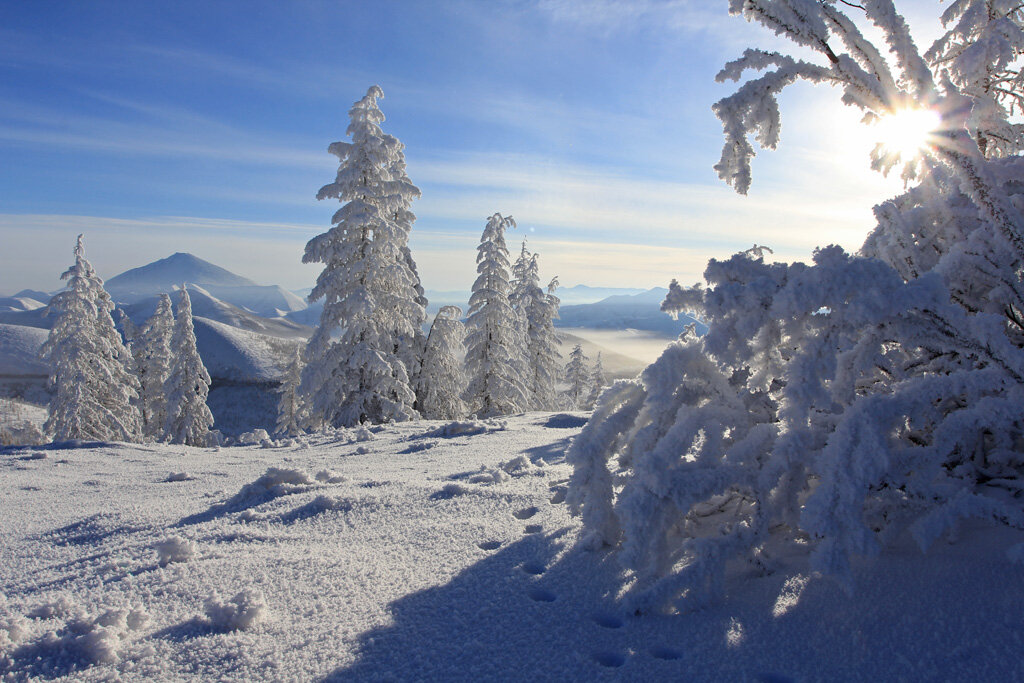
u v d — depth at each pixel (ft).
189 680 5.49
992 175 7.14
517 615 6.72
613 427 8.44
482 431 28.37
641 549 6.72
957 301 8.28
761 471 6.89
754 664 5.53
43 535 12.62
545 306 111.65
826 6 7.34
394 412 63.41
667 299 7.39
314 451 27.09
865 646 5.59
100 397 96.68
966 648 5.37
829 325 6.52
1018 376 6.27
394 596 7.36
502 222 88.69
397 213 76.79
